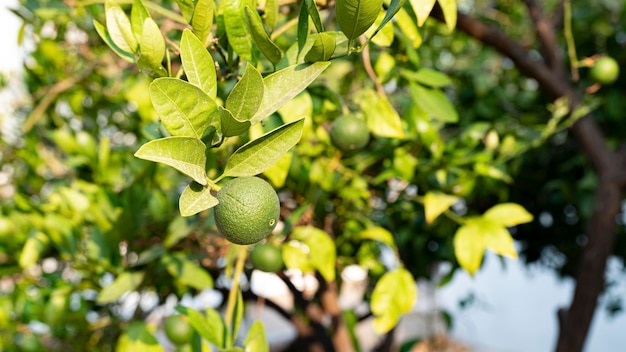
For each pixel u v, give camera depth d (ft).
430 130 3.40
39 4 3.36
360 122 2.89
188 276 3.20
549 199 6.29
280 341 7.31
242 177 1.93
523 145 4.11
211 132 1.93
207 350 2.74
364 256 4.01
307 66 2.08
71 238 3.57
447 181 3.95
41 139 5.19
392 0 2.06
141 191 3.71
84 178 4.34
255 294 4.84
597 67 3.98
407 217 4.33
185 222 3.49
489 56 6.49
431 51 5.87
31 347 3.87
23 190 4.91
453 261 4.18
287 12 2.97
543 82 4.65
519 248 6.97
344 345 4.47
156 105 1.83
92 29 4.66
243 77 1.86
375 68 3.07
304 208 3.28
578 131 4.82
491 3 6.93
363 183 3.69
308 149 3.47
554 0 7.02
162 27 2.85
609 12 6.35
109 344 3.86
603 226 4.64
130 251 3.62
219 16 2.24
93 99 5.04
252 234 1.91
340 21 2.02
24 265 3.54
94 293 4.36
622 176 4.61
